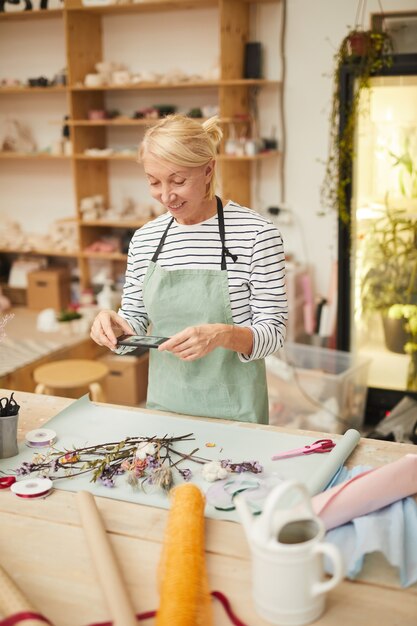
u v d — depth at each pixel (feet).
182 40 15.03
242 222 6.39
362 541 4.20
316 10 13.65
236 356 6.52
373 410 13.19
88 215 15.64
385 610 3.83
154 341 5.99
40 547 4.42
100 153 15.20
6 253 17.83
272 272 6.31
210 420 6.31
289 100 14.25
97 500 4.93
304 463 5.38
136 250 6.79
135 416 6.34
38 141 17.01
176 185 5.86
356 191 12.29
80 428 6.08
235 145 13.89
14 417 5.53
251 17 14.21
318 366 12.66
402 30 12.91
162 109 14.84
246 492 4.91
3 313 16.34
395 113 12.06
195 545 4.11
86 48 15.28
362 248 12.76
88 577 4.12
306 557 3.65
